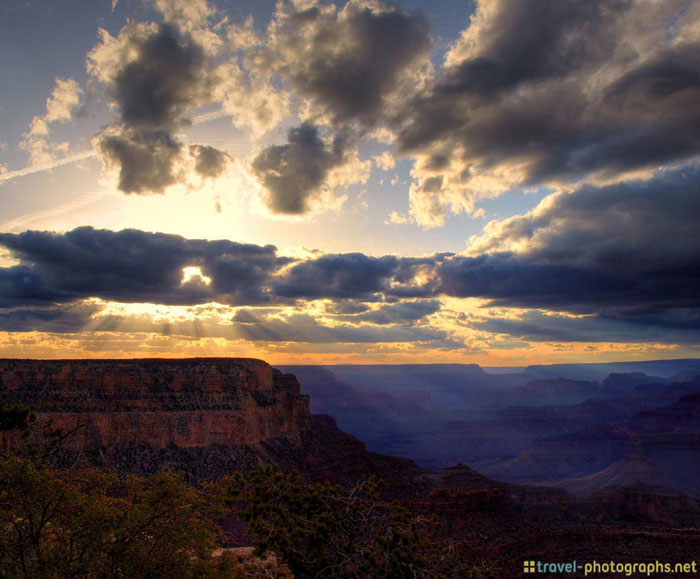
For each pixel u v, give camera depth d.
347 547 32.69
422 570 32.28
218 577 34.12
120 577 33.44
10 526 33.47
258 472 34.28
